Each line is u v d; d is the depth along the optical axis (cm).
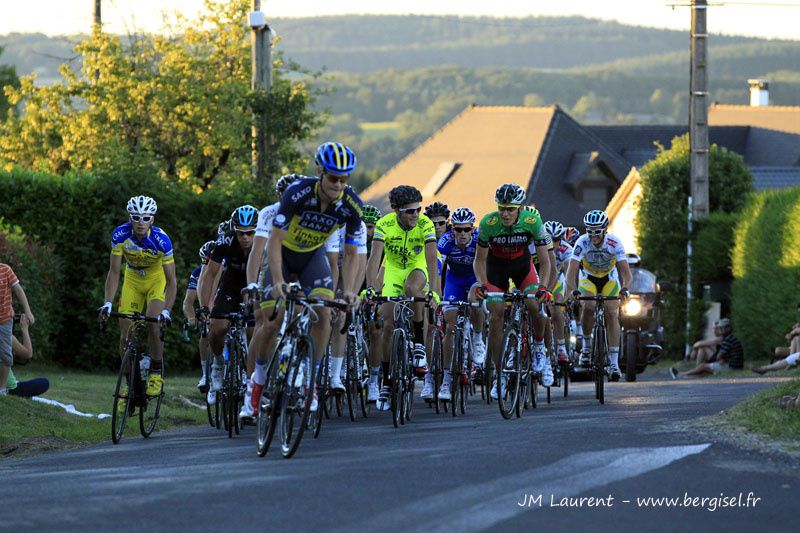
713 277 8056
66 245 5703
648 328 6241
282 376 2362
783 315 6825
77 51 10044
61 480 2161
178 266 5803
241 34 10569
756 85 18962
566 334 4112
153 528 1664
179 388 4259
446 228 3866
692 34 8225
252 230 2980
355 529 1628
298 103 7019
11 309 3434
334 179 2403
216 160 9812
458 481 1955
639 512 1731
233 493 1903
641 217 8562
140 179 5803
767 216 7106
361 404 3556
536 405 3647
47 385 3622
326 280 2534
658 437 2422
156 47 10188
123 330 3173
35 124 10412
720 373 6425
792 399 2634
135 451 2717
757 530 1647
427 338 3628
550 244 3388
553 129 15162
